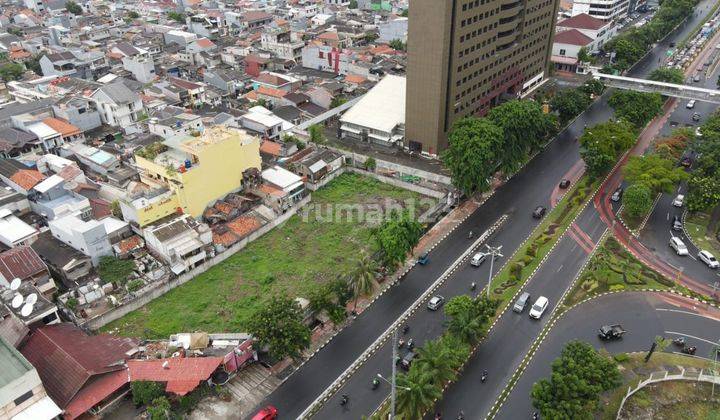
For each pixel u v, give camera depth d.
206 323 74.94
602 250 84.75
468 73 120.31
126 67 165.00
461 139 99.88
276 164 112.12
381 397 63.12
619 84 149.62
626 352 68.62
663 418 60.69
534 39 149.00
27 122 119.56
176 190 93.12
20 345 66.75
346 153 120.62
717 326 72.50
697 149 108.06
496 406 61.47
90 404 60.06
